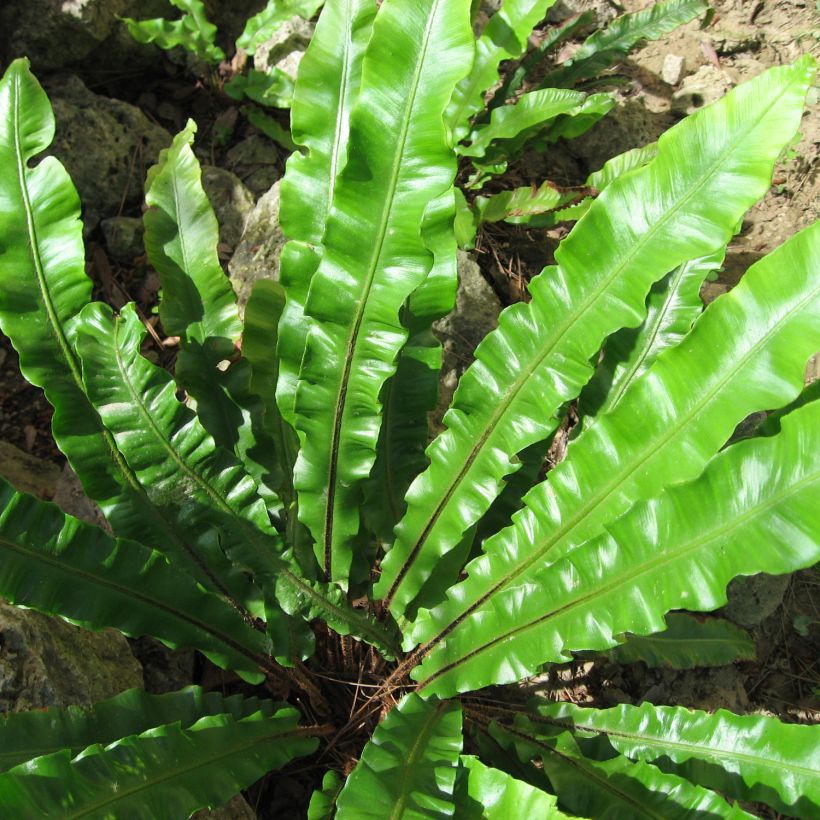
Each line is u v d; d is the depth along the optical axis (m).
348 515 0.62
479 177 0.98
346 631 0.62
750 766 0.54
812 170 1.08
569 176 1.07
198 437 0.57
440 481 0.60
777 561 0.45
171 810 0.47
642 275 0.52
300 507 0.61
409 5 0.47
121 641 0.63
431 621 0.61
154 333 0.85
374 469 0.64
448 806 0.48
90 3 0.90
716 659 0.71
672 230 0.51
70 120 0.89
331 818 0.54
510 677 0.55
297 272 0.58
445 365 0.80
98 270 0.88
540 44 1.07
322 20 0.56
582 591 0.52
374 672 0.67
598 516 0.54
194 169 0.67
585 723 0.61
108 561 0.53
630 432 0.52
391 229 0.50
